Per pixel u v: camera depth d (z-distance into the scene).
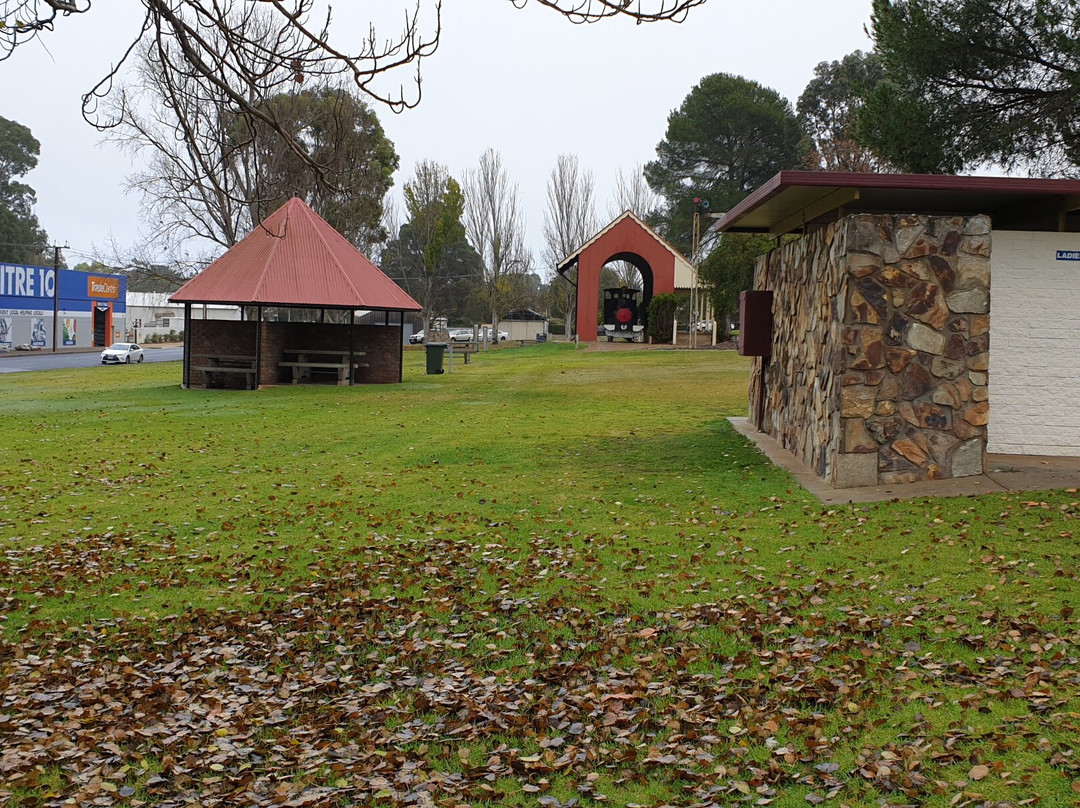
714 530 9.41
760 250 38.41
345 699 5.83
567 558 8.64
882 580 7.27
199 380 28.70
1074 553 7.45
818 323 11.99
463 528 10.03
